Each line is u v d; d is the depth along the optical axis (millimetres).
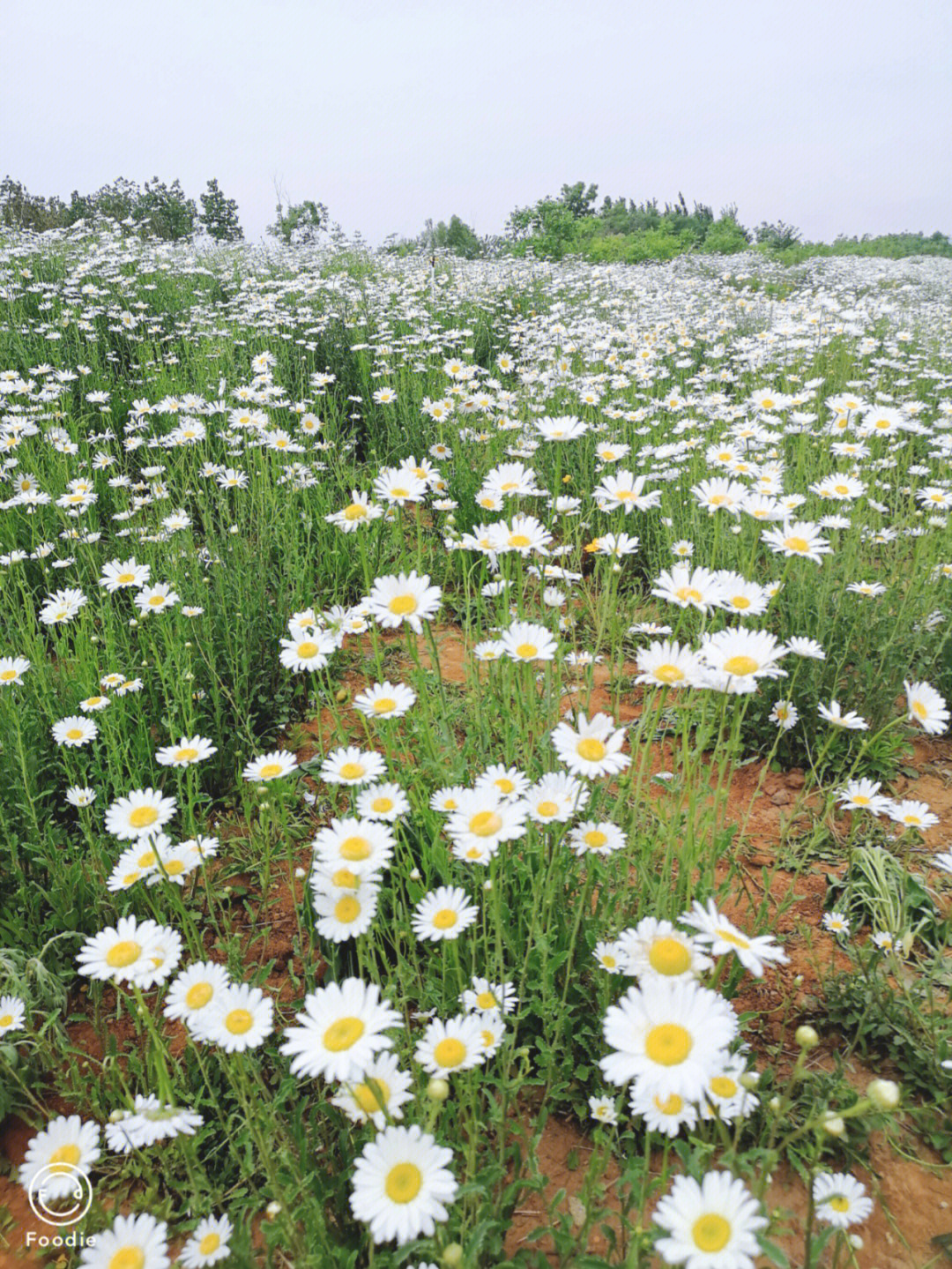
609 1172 1875
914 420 5762
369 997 1418
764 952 1457
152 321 8305
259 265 11516
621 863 2268
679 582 2152
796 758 3414
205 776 3295
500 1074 1952
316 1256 1469
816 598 3619
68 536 4309
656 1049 1199
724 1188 1149
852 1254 1548
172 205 22875
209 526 4539
